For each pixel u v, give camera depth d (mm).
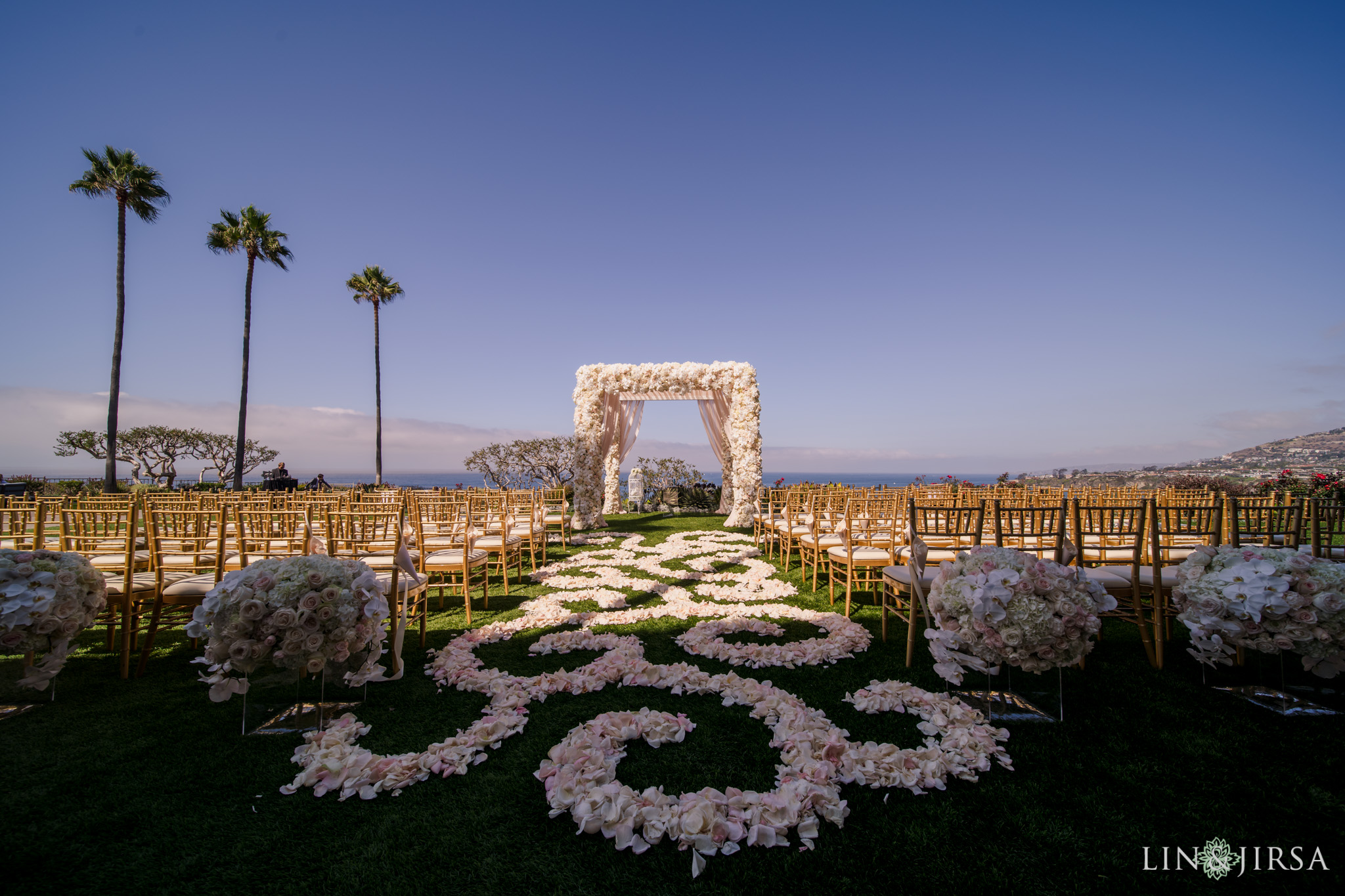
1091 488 5629
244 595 2209
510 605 4559
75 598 2502
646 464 15859
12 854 1570
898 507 4301
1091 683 2766
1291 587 2445
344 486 17469
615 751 2090
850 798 1849
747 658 3145
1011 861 1548
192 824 1720
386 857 1586
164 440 25500
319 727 2346
